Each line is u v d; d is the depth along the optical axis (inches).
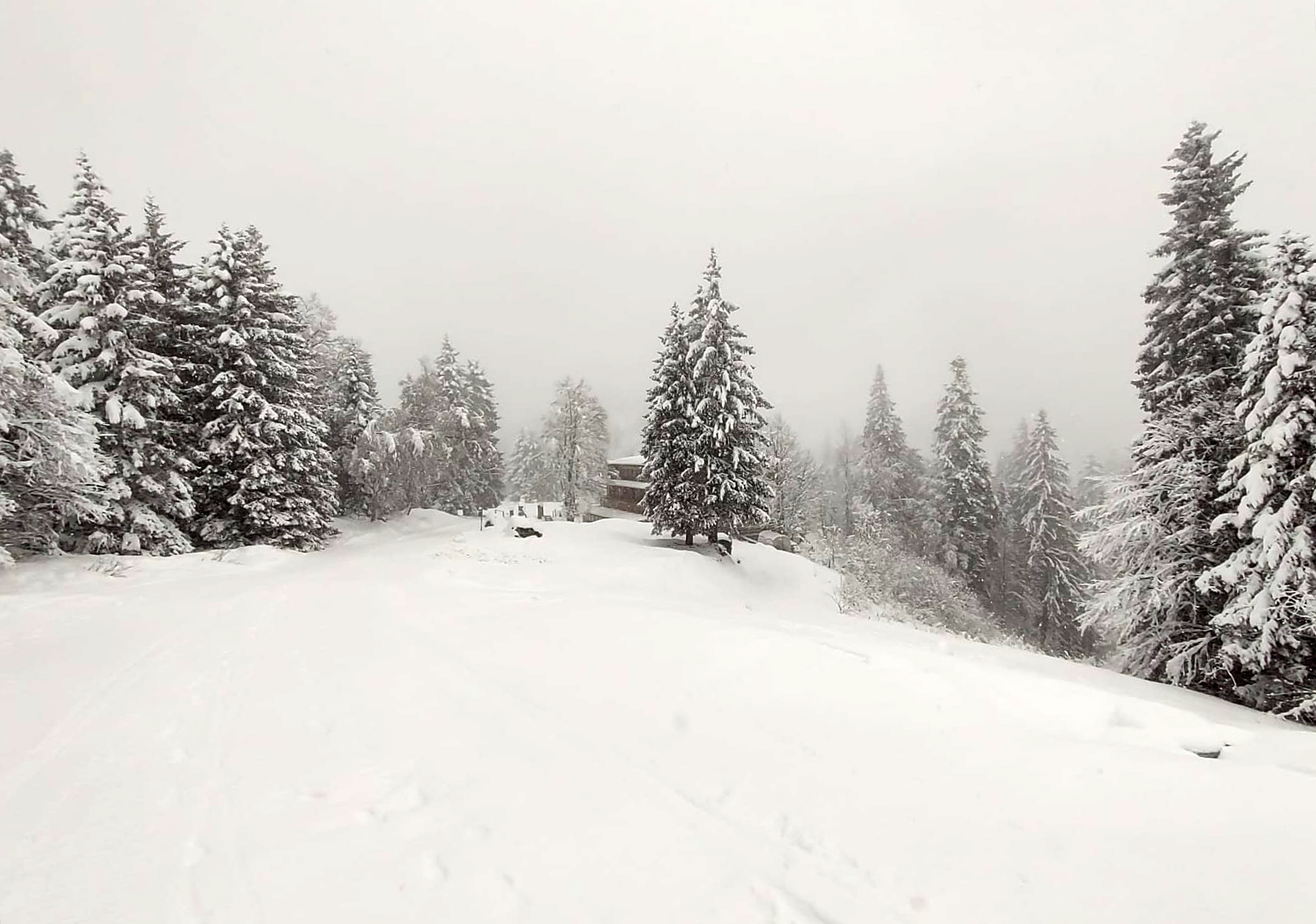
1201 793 173.9
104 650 339.9
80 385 784.9
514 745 224.8
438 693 278.5
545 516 1840.6
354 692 279.7
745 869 151.3
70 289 799.7
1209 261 617.9
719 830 169.0
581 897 140.5
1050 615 1409.9
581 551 923.4
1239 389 591.8
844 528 1962.4
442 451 1615.4
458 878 146.9
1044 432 1435.8
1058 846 155.0
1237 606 522.6
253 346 1012.5
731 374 1032.8
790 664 299.6
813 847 159.9
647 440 1098.7
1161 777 185.6
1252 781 178.4
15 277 584.7
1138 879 139.0
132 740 224.5
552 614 420.8
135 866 149.9
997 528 1493.6
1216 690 581.6
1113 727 246.5
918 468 1911.9
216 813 175.8
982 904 134.6
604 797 187.2
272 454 1023.6
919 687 275.6
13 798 181.9
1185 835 154.6
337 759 211.9
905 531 1589.6
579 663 317.1
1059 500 1421.0
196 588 574.6
